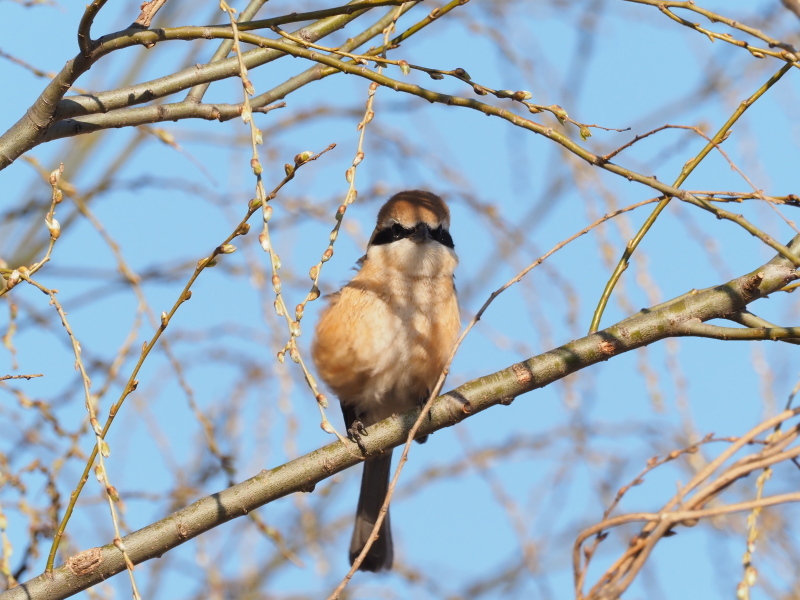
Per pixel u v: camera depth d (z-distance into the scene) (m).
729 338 7.47
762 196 6.20
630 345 7.79
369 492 11.27
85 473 6.24
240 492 7.60
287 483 7.72
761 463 5.30
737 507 5.21
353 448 7.96
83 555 7.07
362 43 8.24
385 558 11.30
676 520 5.28
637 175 6.23
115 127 7.73
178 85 7.64
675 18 6.39
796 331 7.20
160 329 6.20
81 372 6.12
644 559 5.32
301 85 8.23
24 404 8.05
